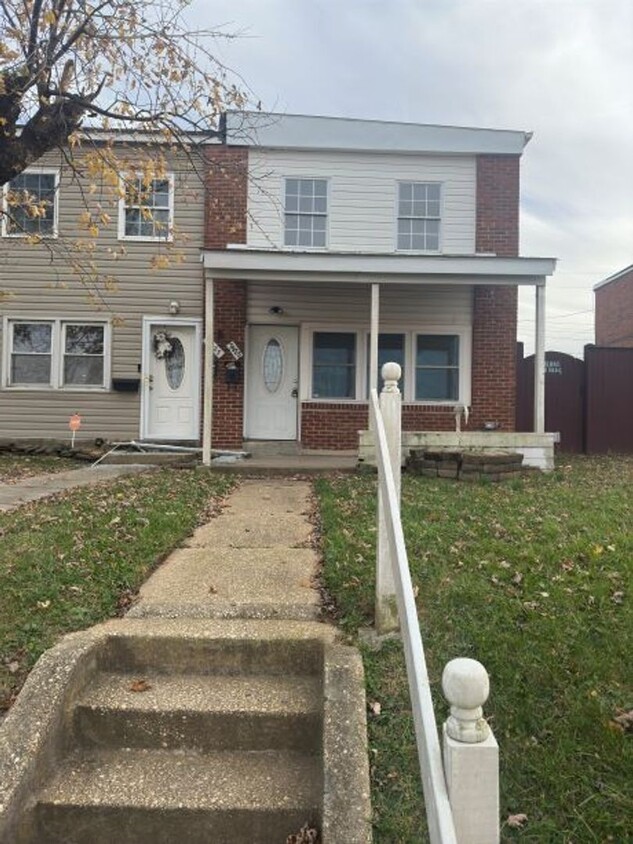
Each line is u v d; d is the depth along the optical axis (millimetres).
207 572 4156
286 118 10977
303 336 11117
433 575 3939
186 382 11367
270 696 2875
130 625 3281
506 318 11203
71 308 11242
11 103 5398
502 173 11180
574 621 3326
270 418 11289
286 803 2365
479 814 1515
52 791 2424
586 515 5566
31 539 4637
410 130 11055
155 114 6277
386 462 3100
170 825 2344
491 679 2822
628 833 2100
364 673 2887
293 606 3553
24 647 3055
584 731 2525
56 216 11078
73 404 11281
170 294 11281
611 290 22391
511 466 8266
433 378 11242
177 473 8742
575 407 12898
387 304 11195
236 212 11070
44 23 5609
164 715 2729
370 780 2354
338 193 11164
